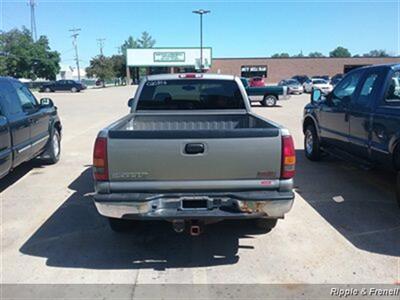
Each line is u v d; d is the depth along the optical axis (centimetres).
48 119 793
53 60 7619
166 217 362
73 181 695
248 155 360
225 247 427
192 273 375
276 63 6725
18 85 713
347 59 6619
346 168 767
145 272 377
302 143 1048
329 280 359
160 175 362
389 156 525
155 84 588
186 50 6669
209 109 595
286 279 362
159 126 582
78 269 384
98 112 2027
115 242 443
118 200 359
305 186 643
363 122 593
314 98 820
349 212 525
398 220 497
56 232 471
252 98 2312
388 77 559
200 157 358
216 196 366
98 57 8475
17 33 7338
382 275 367
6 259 405
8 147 592
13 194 621
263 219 451
